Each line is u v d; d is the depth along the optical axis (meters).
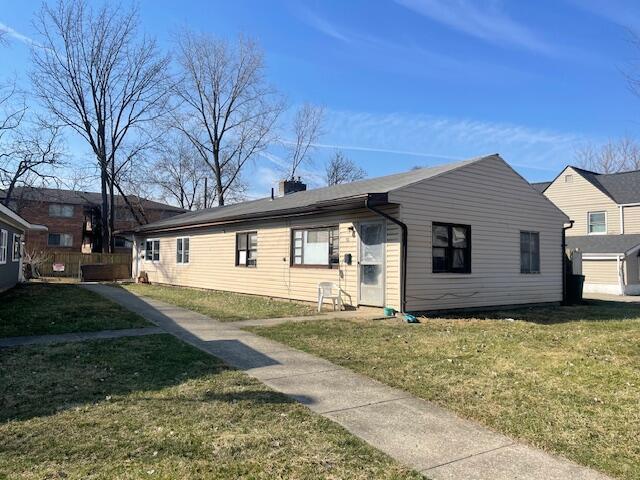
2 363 6.37
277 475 3.40
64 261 30.67
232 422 4.36
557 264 15.23
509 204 13.80
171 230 21.75
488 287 13.07
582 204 27.06
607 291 22.72
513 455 3.84
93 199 42.88
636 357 6.96
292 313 11.70
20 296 15.26
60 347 7.40
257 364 6.58
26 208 39.47
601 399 5.17
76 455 3.64
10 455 3.62
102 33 31.52
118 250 42.94
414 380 5.84
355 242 12.38
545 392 5.40
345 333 8.89
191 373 5.98
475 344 7.89
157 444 3.85
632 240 23.19
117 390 5.25
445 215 12.10
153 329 9.20
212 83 36.59
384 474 3.46
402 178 13.55
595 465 3.67
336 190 15.52
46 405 4.74
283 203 16.27
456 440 4.12
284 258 14.83
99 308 12.20
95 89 32.06
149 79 33.62
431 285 11.72
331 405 4.95
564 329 9.65
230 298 15.32
